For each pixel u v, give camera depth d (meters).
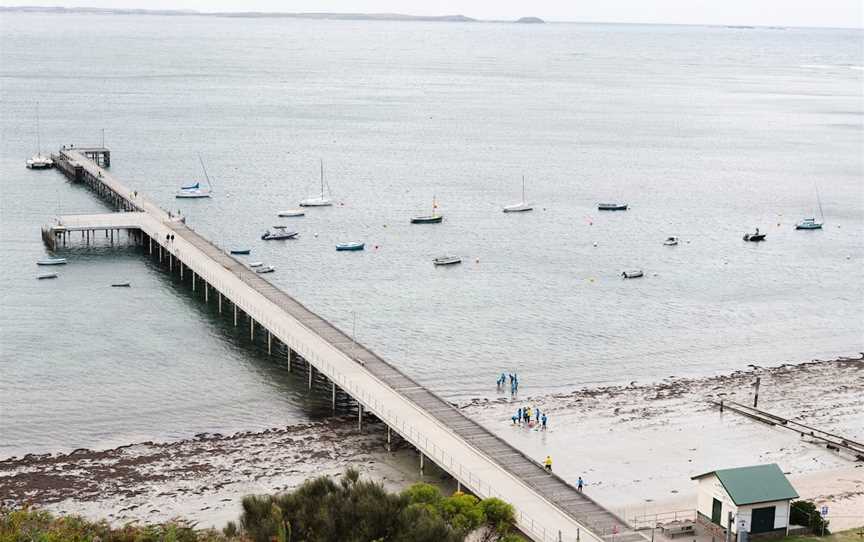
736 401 102.38
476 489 74.81
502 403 100.50
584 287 147.12
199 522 73.81
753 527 72.12
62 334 118.50
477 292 143.00
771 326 130.25
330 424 93.75
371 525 51.34
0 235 166.12
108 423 93.06
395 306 134.75
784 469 86.88
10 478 81.00
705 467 86.75
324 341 106.81
